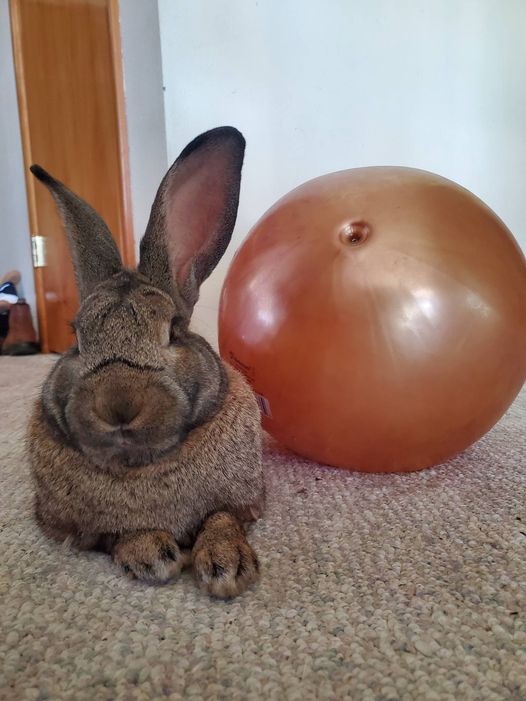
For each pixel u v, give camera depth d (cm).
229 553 41
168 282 47
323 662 33
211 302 103
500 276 55
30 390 107
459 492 56
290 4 104
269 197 110
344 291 53
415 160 116
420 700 30
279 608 38
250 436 50
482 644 34
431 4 109
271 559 44
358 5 107
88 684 31
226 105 104
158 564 41
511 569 42
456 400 55
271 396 58
